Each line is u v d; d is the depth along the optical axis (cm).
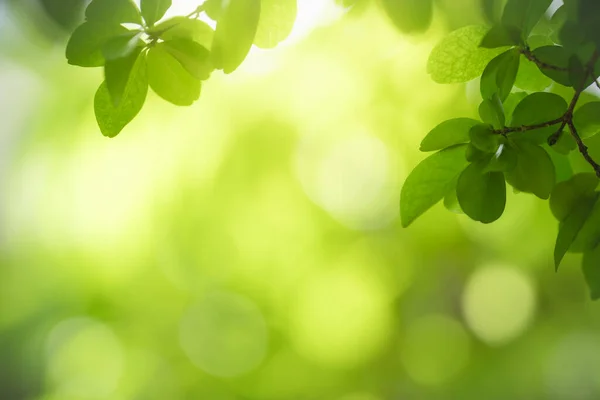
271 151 483
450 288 575
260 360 592
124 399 619
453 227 529
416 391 593
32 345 670
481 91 132
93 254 585
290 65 438
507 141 127
